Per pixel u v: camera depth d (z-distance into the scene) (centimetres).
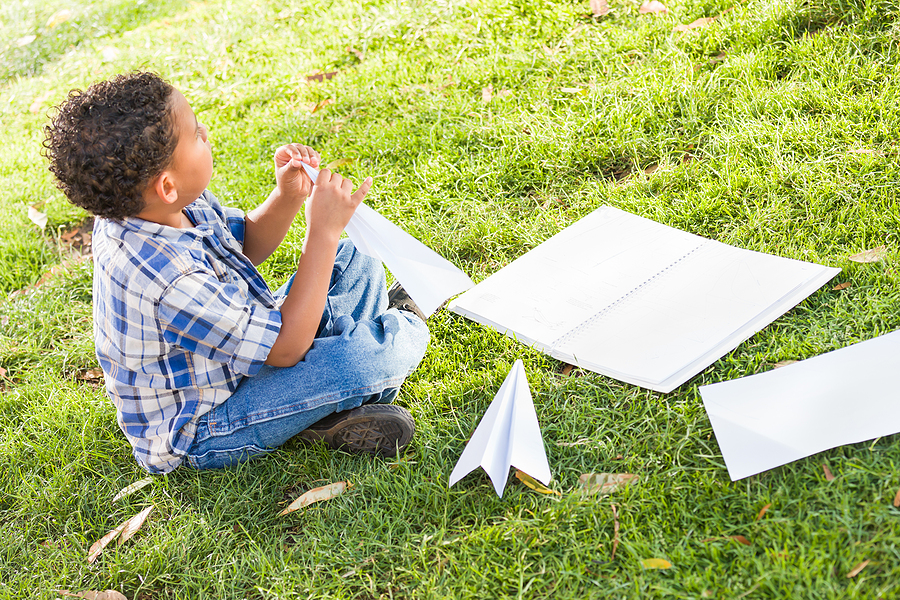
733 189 210
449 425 172
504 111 273
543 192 237
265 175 281
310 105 322
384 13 360
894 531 125
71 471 181
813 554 125
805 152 212
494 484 148
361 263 186
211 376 158
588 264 203
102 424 192
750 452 143
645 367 167
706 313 177
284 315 153
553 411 169
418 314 201
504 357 185
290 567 149
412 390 185
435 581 141
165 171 141
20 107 393
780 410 148
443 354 191
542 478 150
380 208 251
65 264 270
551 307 192
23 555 164
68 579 158
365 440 167
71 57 427
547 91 277
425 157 265
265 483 169
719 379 163
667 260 196
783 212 197
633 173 235
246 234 188
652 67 265
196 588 152
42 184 308
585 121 250
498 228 226
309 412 162
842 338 162
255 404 160
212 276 148
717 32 266
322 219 156
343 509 159
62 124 136
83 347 224
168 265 144
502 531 146
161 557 156
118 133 133
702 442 150
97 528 168
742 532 134
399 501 157
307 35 372
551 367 180
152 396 162
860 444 141
